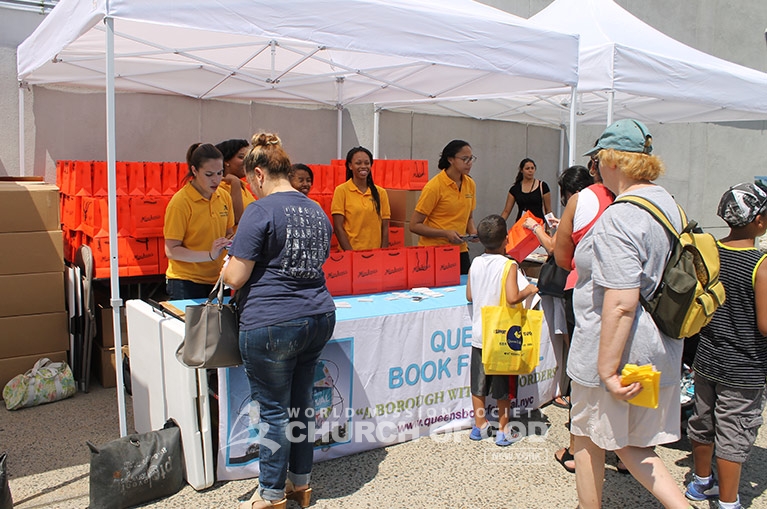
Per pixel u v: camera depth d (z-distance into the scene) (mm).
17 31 5699
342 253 4137
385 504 3207
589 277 2568
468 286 3943
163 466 3141
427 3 3939
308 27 3398
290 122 7211
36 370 4512
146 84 5953
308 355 3020
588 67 4922
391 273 4340
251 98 6617
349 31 3521
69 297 4727
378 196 5230
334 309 3010
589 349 2545
